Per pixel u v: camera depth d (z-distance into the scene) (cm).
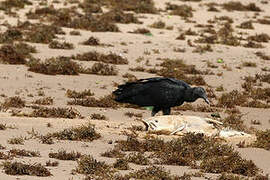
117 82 3825
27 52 4450
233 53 5184
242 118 3123
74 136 2328
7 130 2409
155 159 2088
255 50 5444
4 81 3588
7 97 3209
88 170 1850
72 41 5138
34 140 2269
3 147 2106
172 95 2477
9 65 4025
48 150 2131
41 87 3519
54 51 4694
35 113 2792
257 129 2820
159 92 2489
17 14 6219
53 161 1977
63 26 5791
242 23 6519
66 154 2031
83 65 4244
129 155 2058
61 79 3772
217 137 2447
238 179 1866
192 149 2175
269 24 6831
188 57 4872
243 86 3978
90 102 3145
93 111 3030
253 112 3297
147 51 4884
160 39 5553
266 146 2353
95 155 2094
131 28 5997
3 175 1755
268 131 2503
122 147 2208
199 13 7181
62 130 2445
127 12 6931
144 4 7050
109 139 2361
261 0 8400
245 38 5972
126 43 5219
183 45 5347
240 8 7619
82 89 3569
